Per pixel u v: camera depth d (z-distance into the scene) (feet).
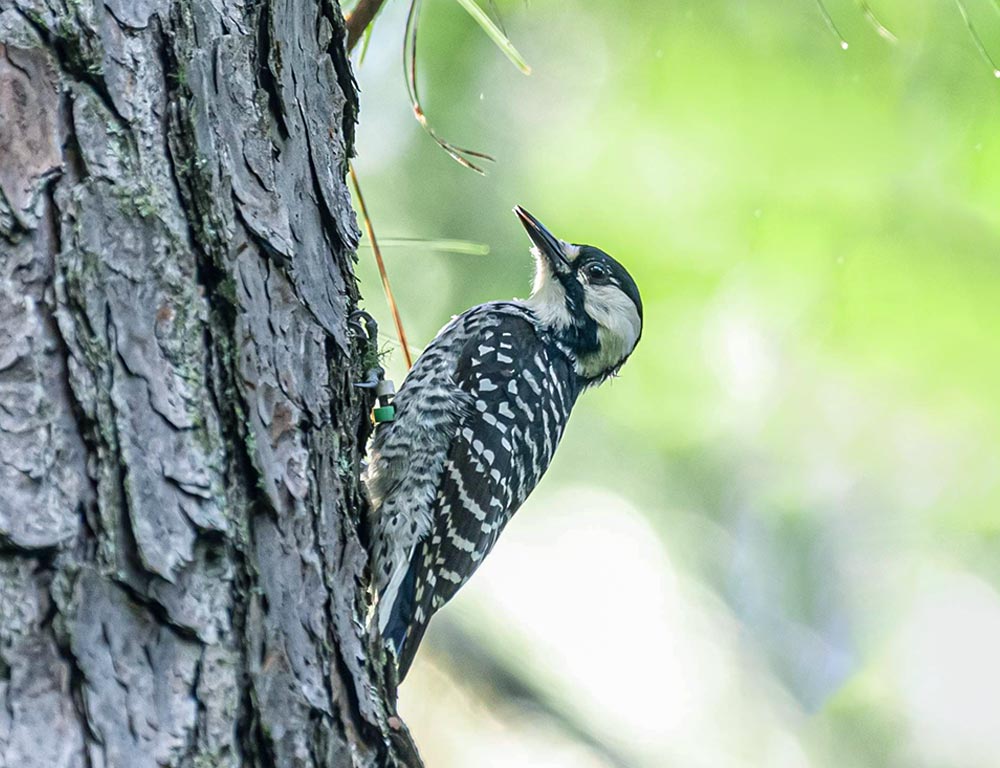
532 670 42.27
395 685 19.02
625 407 42.52
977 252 38.14
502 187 39.86
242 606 15.57
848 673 48.01
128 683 14.28
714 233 38.78
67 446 14.67
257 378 16.83
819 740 47.39
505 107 39.88
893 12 37.14
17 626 13.82
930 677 48.37
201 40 17.37
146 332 15.67
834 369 40.04
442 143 24.18
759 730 46.06
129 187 15.98
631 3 39.68
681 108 39.09
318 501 17.71
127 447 15.06
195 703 14.66
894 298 38.60
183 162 16.60
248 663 15.46
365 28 23.54
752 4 38.40
